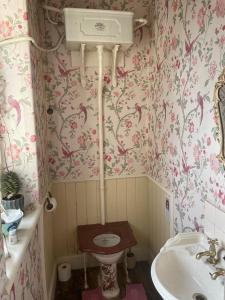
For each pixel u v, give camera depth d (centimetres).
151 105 201
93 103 200
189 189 145
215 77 115
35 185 149
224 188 112
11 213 122
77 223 213
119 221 218
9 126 143
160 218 192
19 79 140
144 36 200
